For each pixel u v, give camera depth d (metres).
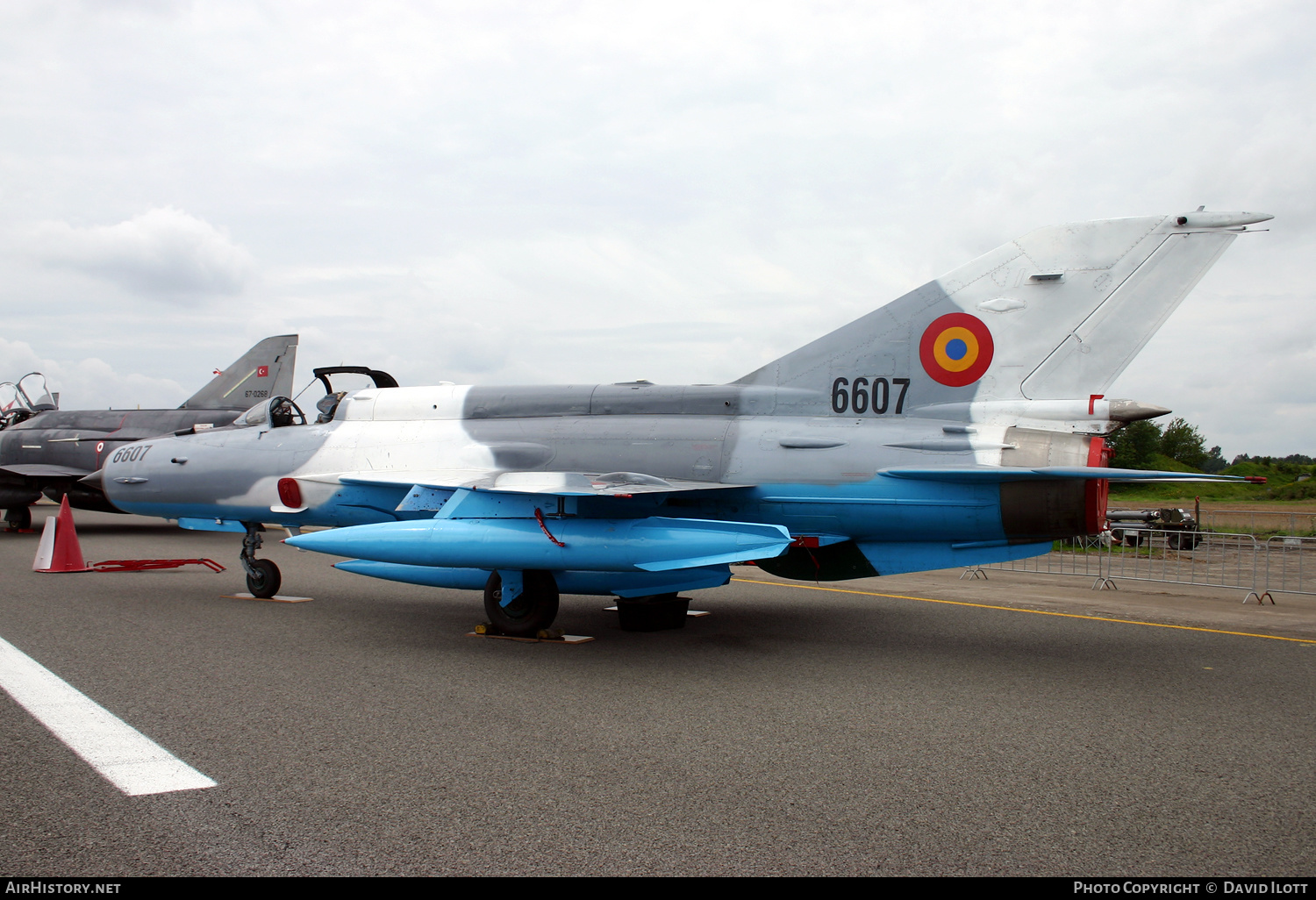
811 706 4.91
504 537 6.44
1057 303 6.31
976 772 3.84
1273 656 6.48
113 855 2.87
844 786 3.63
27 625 6.95
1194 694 5.31
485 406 8.29
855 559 6.80
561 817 3.26
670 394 7.58
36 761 3.79
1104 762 4.00
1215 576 11.80
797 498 6.55
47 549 10.38
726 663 6.01
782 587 10.23
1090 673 5.86
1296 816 3.38
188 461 9.17
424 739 4.18
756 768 3.85
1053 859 2.96
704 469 6.91
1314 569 12.94
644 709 4.79
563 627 7.41
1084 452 6.04
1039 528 6.00
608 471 7.24
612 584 6.68
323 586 9.71
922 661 6.15
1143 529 11.46
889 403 6.80
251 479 8.74
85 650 6.04
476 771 3.74
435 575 7.15
